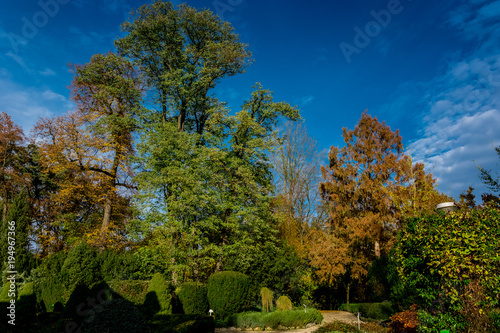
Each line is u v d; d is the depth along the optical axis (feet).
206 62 74.90
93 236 76.84
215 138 70.54
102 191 78.89
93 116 79.20
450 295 23.20
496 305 21.76
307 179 99.45
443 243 24.35
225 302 48.83
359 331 40.88
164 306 42.93
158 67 77.36
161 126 69.72
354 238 74.18
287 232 89.15
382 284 54.70
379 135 81.92
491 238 22.44
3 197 79.15
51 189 91.81
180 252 60.03
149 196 61.62
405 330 27.30
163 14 73.41
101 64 74.43
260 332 44.11
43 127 77.00
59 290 47.57
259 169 75.05
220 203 66.39
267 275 62.13
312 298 75.72
